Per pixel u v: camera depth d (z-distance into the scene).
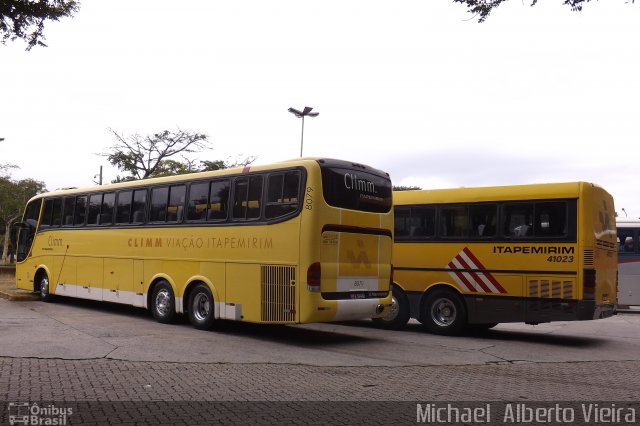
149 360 8.70
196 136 36.09
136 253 13.60
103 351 9.21
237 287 11.21
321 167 10.43
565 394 7.24
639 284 18.83
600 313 11.27
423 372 8.50
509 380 8.05
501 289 11.73
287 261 10.39
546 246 11.29
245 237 11.17
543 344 11.62
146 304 13.16
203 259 11.95
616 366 9.27
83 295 15.16
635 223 19.11
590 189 11.12
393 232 11.94
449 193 12.59
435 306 12.56
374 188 11.51
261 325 13.15
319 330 12.86
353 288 10.84
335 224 10.52
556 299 11.11
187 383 7.34
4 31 8.06
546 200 11.39
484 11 6.93
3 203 42.84
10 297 17.08
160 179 13.30
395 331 12.98
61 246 16.20
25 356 8.64
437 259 12.58
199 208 12.23
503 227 11.83
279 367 8.56
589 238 10.95
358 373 8.30
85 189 15.56
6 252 42.53
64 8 8.12
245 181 11.40
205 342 10.43
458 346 11.02
